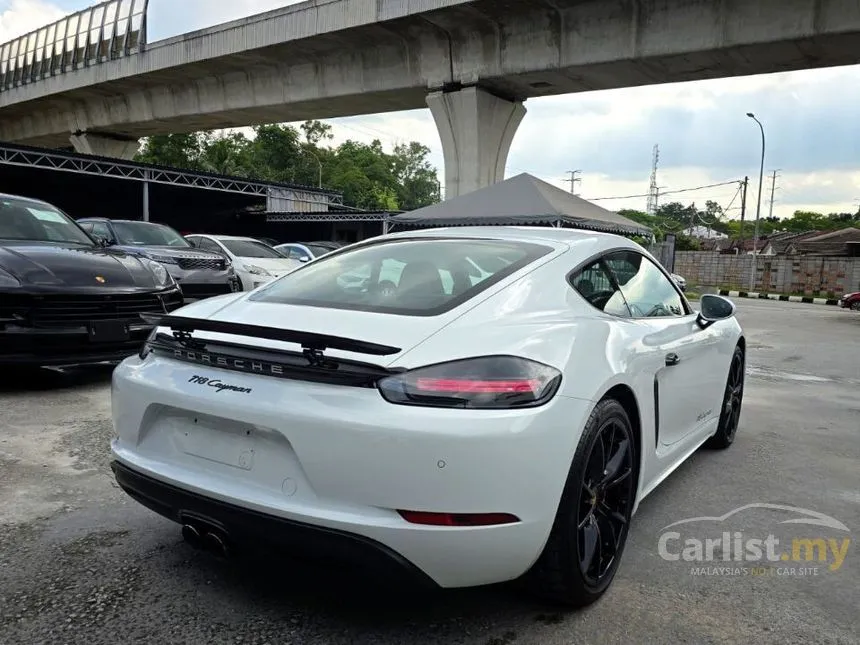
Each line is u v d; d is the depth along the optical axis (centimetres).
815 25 1557
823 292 3725
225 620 223
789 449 463
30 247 539
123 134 3725
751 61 1777
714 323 399
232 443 213
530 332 221
